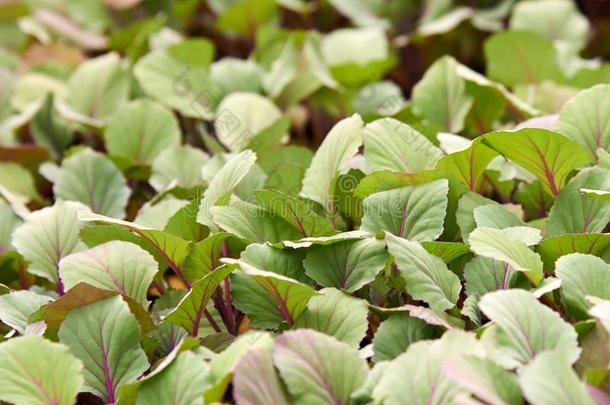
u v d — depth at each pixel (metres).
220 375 1.03
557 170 1.14
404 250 1.07
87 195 1.25
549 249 1.11
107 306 1.08
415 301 1.11
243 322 1.15
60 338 1.08
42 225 1.19
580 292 1.07
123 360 1.07
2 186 1.27
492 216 1.12
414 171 1.15
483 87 1.29
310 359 1.03
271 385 1.02
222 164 1.20
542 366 0.99
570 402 0.98
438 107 1.30
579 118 1.16
